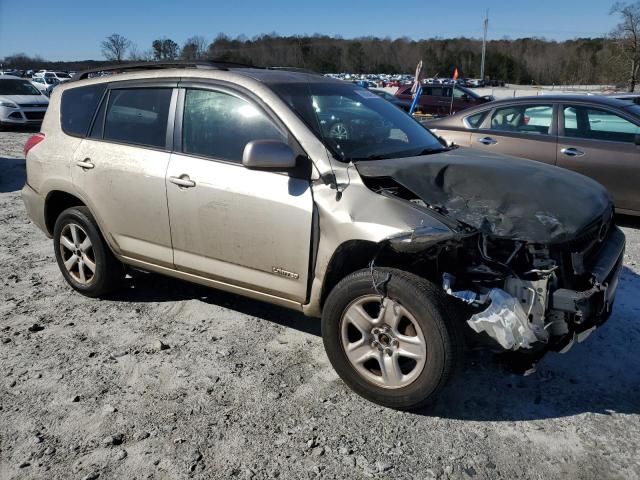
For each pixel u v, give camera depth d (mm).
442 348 2846
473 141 7430
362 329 3109
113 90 4277
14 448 2820
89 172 4230
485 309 2859
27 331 4062
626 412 3129
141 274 5133
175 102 3893
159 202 3854
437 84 23578
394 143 3773
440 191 3072
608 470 2684
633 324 4160
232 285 3705
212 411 3127
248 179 3453
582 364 3615
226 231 3570
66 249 4637
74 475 2635
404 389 3018
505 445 2859
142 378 3453
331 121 3580
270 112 3490
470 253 2988
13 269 5352
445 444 2867
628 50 41125
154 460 2742
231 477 2637
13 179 10031
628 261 5582
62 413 3102
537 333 2848
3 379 3436
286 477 2641
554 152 6914
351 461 2744
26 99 17422
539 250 2900
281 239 3346
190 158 3740
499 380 3436
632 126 6570
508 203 2996
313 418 3072
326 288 3328
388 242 2965
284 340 3939
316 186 3254
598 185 3621
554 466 2711
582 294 2842
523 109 7277
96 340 3934
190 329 4102
